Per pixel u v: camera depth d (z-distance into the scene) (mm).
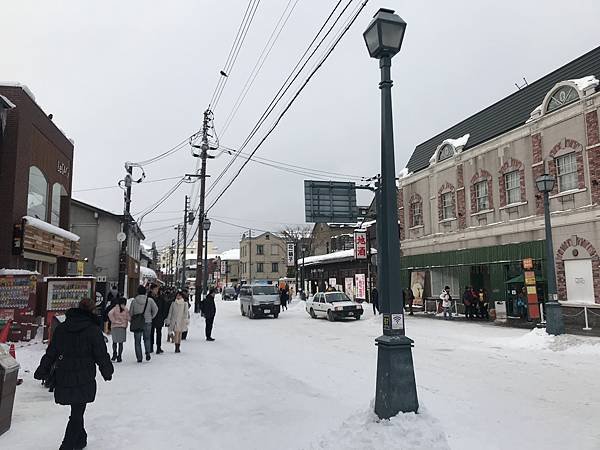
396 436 5160
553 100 19719
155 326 13273
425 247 28297
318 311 26859
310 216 19250
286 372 10453
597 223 17469
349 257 39625
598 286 17328
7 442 5836
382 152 6457
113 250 34438
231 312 34188
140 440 5953
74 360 5449
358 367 11133
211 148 32719
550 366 11031
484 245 23375
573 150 18531
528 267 19203
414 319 24250
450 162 26016
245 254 89750
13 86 16047
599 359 11797
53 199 20719
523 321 20406
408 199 30375
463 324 21016
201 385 9070
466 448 5594
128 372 10422
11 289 13516
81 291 14484
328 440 5508
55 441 5887
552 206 19500
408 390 5711
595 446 5680
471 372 10430
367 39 6582
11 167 15570
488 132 23906
